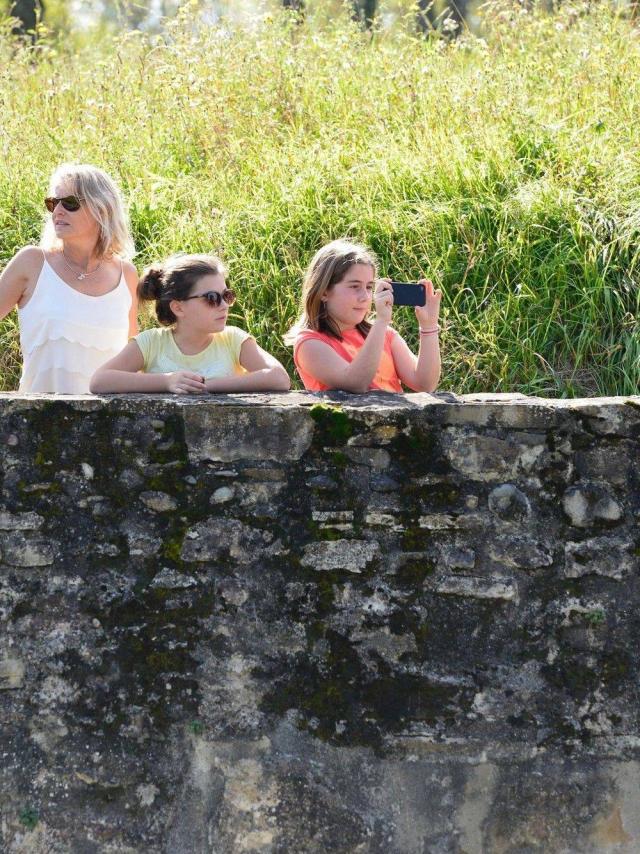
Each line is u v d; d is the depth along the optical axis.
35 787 11.36
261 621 11.41
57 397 11.52
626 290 18.36
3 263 20.64
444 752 11.32
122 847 11.30
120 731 11.40
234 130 25.58
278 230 20.56
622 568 11.37
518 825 11.28
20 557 11.43
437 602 11.36
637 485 11.38
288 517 11.41
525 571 11.36
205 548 11.43
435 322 13.55
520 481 11.34
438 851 11.26
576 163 20.95
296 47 30.20
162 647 11.43
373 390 12.63
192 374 12.25
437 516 11.34
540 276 18.86
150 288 12.98
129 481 11.45
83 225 13.82
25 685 11.44
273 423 11.35
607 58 26.06
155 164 24.31
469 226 19.88
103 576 11.45
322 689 11.38
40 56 35.44
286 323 18.92
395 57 29.69
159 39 30.86
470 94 24.61
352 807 11.26
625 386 17.56
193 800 11.33
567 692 11.34
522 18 30.19
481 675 11.34
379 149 22.92
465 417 11.31
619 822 11.31
